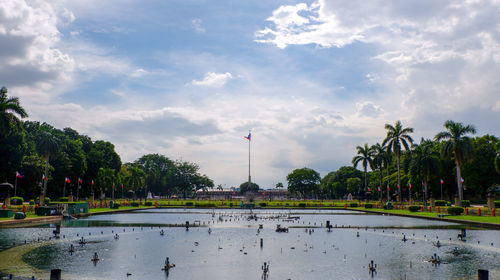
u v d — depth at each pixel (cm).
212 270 2322
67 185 10238
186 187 17662
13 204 7425
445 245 3259
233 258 2695
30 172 8194
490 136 9231
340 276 2175
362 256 2777
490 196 6881
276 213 7625
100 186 11656
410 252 2934
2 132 6544
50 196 10056
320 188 19450
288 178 17925
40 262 2492
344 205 10381
